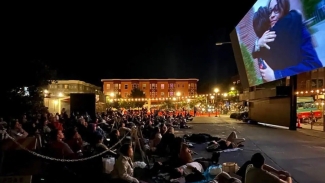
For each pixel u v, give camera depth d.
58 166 7.91
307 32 18.02
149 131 16.12
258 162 5.33
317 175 8.87
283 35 21.09
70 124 16.73
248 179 5.39
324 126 22.56
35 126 13.38
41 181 7.05
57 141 8.41
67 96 33.47
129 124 17.06
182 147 9.23
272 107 27.94
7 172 6.28
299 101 32.50
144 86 109.00
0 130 9.99
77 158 8.32
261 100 31.19
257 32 26.03
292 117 23.94
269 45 23.73
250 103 35.09
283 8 20.53
